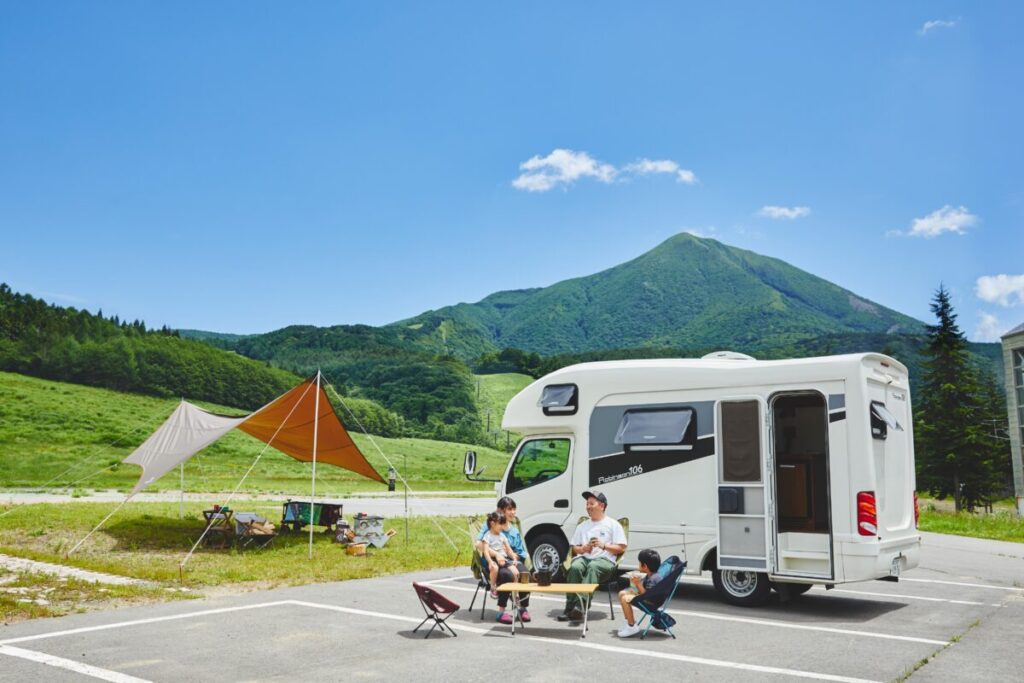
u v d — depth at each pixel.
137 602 9.66
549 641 7.88
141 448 17.50
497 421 158.62
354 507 29.34
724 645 7.71
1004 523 26.23
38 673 6.31
